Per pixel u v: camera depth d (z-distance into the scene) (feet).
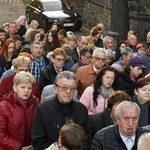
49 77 33.86
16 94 23.59
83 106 22.95
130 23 82.99
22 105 23.57
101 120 23.56
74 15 94.12
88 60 35.65
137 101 25.93
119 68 36.24
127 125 19.86
